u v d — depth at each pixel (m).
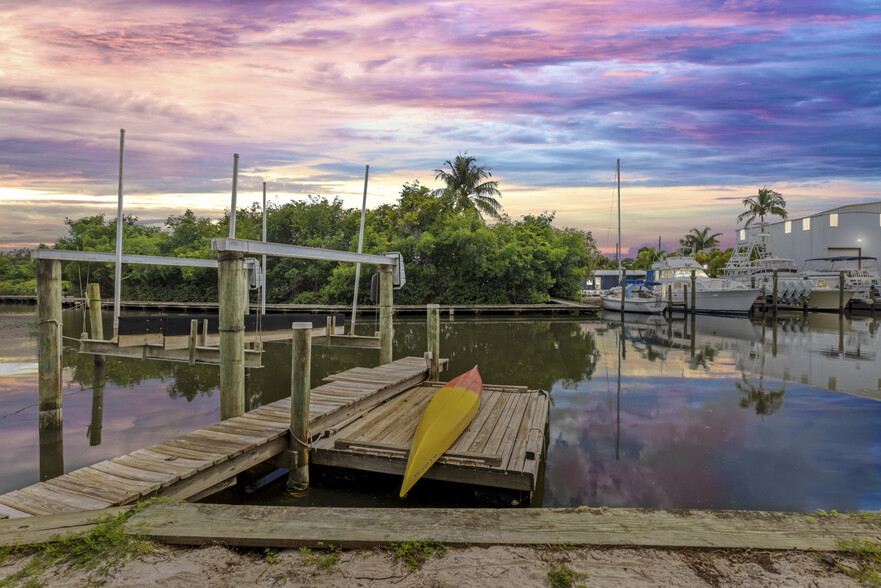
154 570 2.81
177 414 8.66
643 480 6.05
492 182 40.72
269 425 5.93
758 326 23.78
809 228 41.72
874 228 39.84
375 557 2.92
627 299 32.19
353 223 36.41
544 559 2.85
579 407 9.30
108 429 7.86
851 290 31.45
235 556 2.96
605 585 2.62
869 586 2.58
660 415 8.77
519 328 22.91
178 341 9.05
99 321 12.16
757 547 2.92
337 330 11.40
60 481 4.40
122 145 9.20
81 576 2.74
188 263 11.40
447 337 19.62
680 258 36.22
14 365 12.70
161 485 4.38
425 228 34.97
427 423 6.12
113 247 41.72
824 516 3.27
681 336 19.81
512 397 8.15
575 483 5.98
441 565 2.82
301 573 2.79
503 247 33.16
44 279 7.65
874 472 6.26
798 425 8.17
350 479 6.01
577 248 38.56
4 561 2.87
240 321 6.57
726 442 7.39
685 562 2.81
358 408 7.21
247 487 5.82
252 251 6.73
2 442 7.27
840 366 13.38
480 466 5.34
